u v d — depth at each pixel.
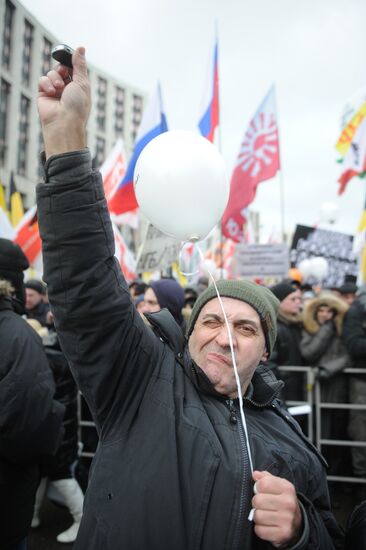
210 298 1.54
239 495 1.25
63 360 3.43
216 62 6.88
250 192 7.32
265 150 7.37
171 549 1.20
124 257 7.05
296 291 4.65
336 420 4.59
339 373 4.53
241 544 1.21
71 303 1.30
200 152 1.47
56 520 3.94
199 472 1.27
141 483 1.26
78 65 1.28
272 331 1.56
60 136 1.27
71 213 1.27
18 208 8.81
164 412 1.36
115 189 7.09
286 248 6.93
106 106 53.53
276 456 1.36
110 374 1.38
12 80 29.20
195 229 1.51
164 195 1.46
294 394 4.54
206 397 1.45
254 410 1.54
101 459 1.36
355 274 9.24
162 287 3.71
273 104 7.42
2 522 2.09
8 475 2.10
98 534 1.26
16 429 2.05
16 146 30.09
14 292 2.44
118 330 1.36
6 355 2.09
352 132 8.31
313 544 1.20
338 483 4.63
